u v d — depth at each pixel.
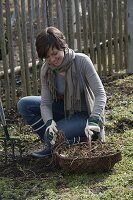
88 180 3.10
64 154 3.20
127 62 6.14
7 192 3.02
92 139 3.38
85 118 3.41
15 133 4.13
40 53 3.15
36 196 2.95
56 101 3.48
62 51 3.16
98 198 2.86
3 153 3.67
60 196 2.92
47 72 3.36
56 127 3.32
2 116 3.39
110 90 5.36
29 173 3.30
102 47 5.86
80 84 3.34
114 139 3.85
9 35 4.70
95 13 5.68
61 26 5.30
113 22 5.93
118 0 5.89
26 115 3.52
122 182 3.06
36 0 4.91
